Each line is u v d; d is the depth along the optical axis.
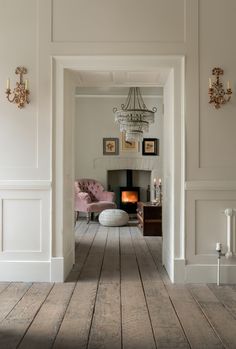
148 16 3.32
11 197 3.29
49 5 3.32
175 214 3.29
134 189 8.84
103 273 3.55
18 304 2.66
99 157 8.73
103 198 8.03
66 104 3.47
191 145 3.27
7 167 3.30
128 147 8.77
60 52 3.31
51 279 3.26
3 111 3.31
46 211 3.29
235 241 3.24
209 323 2.33
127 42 3.31
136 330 2.22
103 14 3.33
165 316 2.44
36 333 2.17
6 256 3.29
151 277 3.42
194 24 3.29
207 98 3.29
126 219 7.02
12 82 3.33
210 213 3.28
